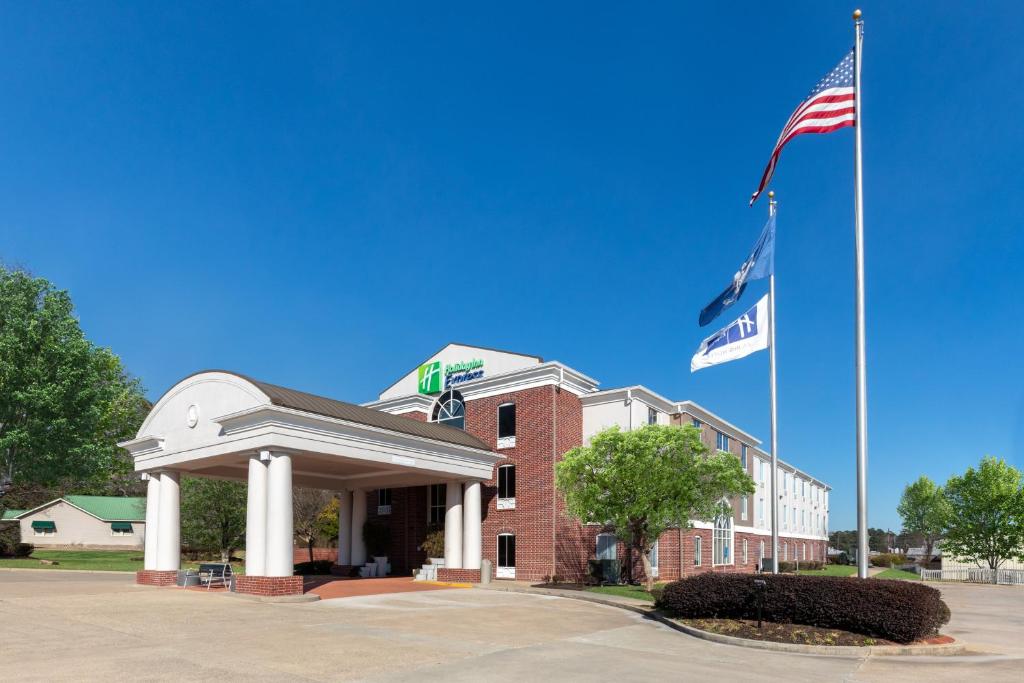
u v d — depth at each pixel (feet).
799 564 183.52
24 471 136.98
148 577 83.51
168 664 34.71
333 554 144.87
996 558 152.97
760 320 65.92
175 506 85.87
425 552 109.19
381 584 88.74
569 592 79.82
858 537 51.55
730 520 141.69
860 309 53.01
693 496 80.23
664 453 81.97
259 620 51.96
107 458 144.05
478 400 110.83
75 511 215.92
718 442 139.74
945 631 57.72
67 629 45.37
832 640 45.68
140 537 218.38
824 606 48.29
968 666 40.04
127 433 167.94
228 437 75.61
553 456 100.12
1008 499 150.00
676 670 36.88
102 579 95.09
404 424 88.33
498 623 54.24
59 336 138.10
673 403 118.01
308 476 103.96
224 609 57.57
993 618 71.10
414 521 111.65
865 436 51.93
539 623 55.06
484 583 90.89
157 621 49.78
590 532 102.58
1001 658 43.09
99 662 34.73
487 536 104.99
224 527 138.31
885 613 46.06
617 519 81.25
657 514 79.25
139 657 36.32
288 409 70.69
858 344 52.65
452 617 56.90
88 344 141.90
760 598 48.98
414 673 34.24
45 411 133.90
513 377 106.01
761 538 162.50
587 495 82.02
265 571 69.36
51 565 124.88
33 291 139.33
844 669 38.63
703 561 125.90
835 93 56.65
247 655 37.81
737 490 83.61
